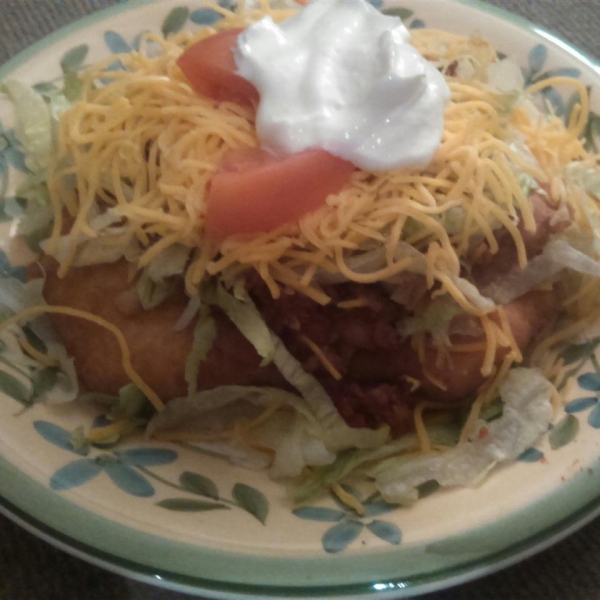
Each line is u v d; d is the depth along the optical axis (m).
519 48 0.45
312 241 0.34
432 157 0.35
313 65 0.36
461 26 0.46
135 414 0.36
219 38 0.37
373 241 0.34
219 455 0.36
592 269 0.37
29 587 0.34
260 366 0.36
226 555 0.31
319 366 0.36
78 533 0.30
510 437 0.35
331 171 0.34
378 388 0.37
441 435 0.37
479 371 0.37
